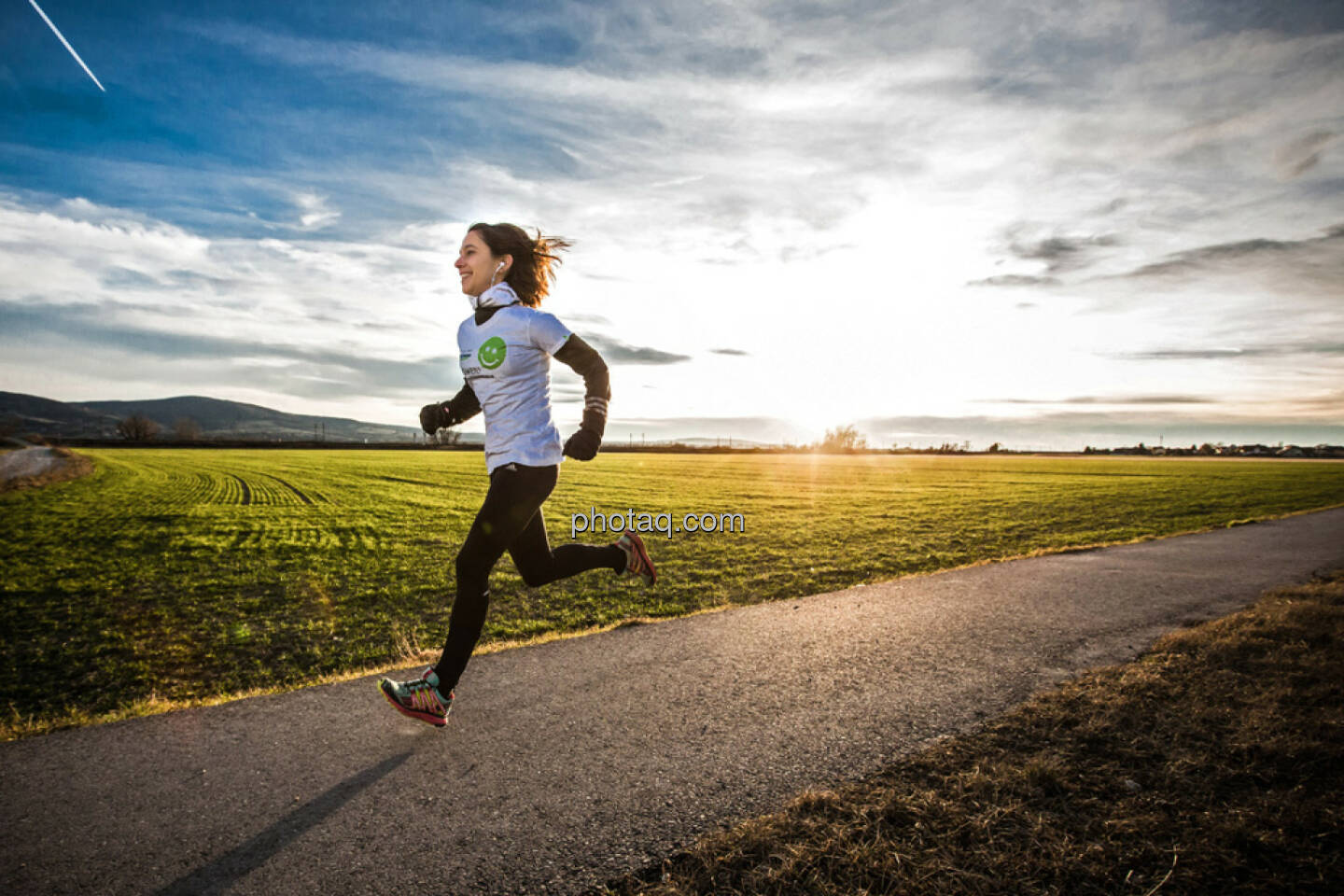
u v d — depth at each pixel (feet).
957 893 5.96
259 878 6.22
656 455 256.52
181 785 7.93
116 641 18.54
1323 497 74.84
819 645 14.05
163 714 10.12
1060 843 6.72
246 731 9.49
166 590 25.86
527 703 10.63
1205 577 22.85
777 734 9.46
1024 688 11.37
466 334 9.36
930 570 28.60
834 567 29.78
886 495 76.33
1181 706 10.18
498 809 7.43
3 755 8.71
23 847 6.65
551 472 9.20
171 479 99.60
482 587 9.19
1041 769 8.00
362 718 9.99
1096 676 11.68
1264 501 67.87
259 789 7.86
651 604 22.11
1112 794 7.71
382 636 19.08
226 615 21.71
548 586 25.11
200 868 6.35
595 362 8.89
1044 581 21.98
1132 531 41.91
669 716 10.11
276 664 16.47
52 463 107.04
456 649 9.13
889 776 8.16
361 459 194.08
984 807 7.35
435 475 116.88
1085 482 108.78
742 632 15.14
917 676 12.03
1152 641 14.37
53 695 14.39
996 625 15.80
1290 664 12.04
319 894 6.01
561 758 8.69
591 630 15.57
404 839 6.86
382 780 8.06
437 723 9.16
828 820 7.11
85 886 6.07
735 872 6.25
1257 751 8.61
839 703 10.68
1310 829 6.96
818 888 6.00
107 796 7.68
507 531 8.96
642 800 7.64
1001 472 142.31
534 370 9.07
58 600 24.08
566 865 6.45
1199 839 6.79
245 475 112.88
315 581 27.43
